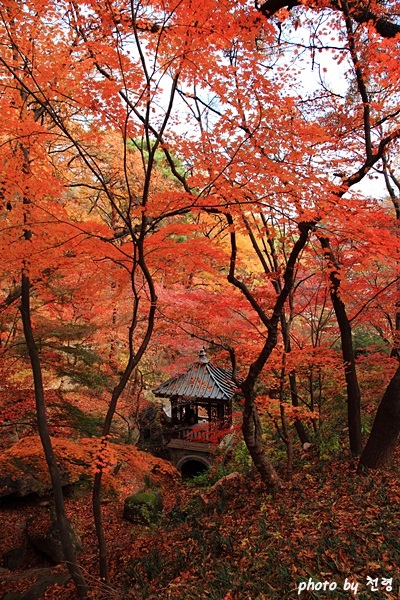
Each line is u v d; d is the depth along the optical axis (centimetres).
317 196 400
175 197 425
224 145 394
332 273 721
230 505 744
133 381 1312
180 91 495
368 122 606
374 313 924
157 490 1274
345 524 531
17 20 397
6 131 421
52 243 463
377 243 406
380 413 743
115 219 943
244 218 469
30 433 863
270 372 869
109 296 862
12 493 1060
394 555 442
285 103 392
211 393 1308
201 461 1447
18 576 682
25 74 421
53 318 877
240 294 786
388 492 618
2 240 466
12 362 776
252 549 517
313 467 830
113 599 501
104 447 506
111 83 376
